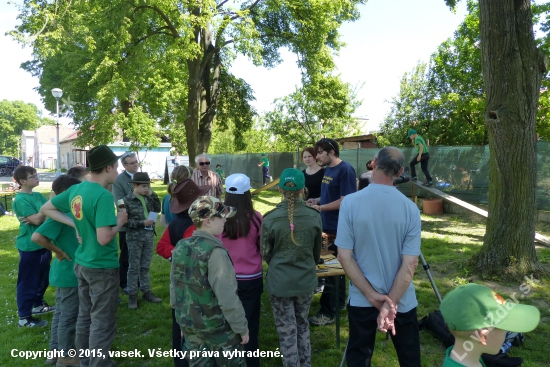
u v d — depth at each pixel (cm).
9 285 623
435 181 1333
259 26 1861
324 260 411
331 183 447
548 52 1231
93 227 327
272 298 323
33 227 468
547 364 366
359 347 265
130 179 538
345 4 1711
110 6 1527
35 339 439
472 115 1675
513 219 569
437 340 413
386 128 1889
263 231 316
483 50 588
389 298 249
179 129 3412
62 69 2088
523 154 563
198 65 1777
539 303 490
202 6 1444
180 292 252
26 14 1533
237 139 2333
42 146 6981
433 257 701
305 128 2533
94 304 331
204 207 252
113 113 1978
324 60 1775
